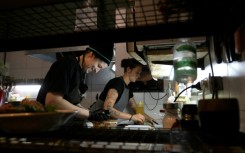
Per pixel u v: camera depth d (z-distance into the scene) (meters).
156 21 0.64
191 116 0.79
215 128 0.58
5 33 0.78
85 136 0.63
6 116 0.59
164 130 0.74
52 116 0.63
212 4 0.54
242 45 0.63
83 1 0.61
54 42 0.79
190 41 0.91
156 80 2.29
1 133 0.65
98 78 3.06
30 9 0.65
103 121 1.25
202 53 1.20
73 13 0.65
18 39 0.77
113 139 0.58
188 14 0.60
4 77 3.18
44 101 1.26
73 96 1.35
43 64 3.45
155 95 2.35
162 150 0.45
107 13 0.65
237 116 0.57
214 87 0.95
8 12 0.67
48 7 0.64
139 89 2.31
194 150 0.41
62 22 0.70
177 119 0.94
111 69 3.00
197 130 0.70
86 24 0.68
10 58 3.61
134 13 0.64
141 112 2.14
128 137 0.61
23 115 0.59
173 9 0.59
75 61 1.33
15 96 3.19
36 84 3.40
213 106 0.59
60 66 1.26
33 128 0.62
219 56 0.89
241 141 0.52
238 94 0.73
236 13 0.56
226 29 0.64
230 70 0.81
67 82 1.25
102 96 2.06
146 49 1.12
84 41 0.77
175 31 0.66
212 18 0.59
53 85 1.20
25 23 0.72
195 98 1.55
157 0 0.59
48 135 0.64
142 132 0.70
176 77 0.90
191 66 0.83
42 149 0.48
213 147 0.44
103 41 0.76
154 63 1.37
